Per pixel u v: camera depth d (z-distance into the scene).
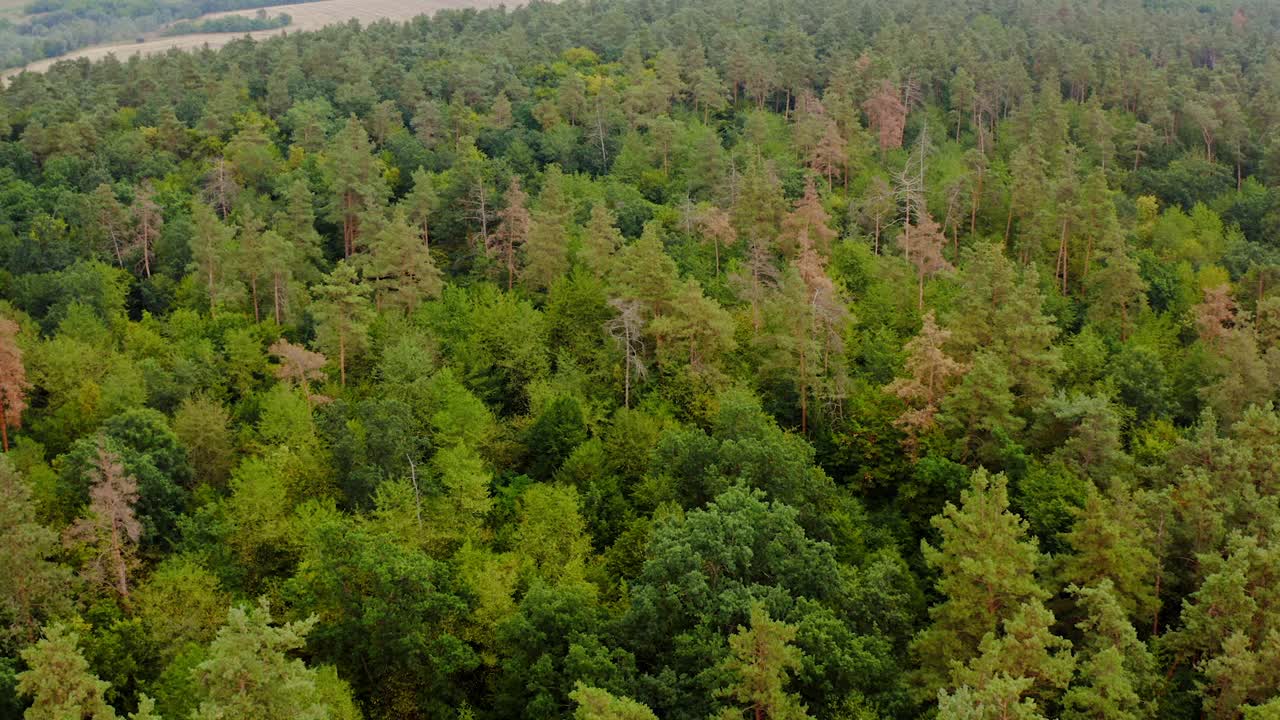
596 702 42.38
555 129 147.25
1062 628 58.38
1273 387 80.19
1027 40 192.75
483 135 143.88
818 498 65.31
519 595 57.84
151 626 51.50
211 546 57.72
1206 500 59.41
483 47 191.50
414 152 134.38
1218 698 49.06
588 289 88.25
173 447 65.38
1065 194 117.75
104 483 56.56
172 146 136.88
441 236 117.62
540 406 76.25
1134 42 186.00
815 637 49.25
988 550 53.09
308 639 52.47
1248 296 109.12
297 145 140.38
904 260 104.75
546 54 184.38
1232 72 170.38
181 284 100.31
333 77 170.75
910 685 51.28
